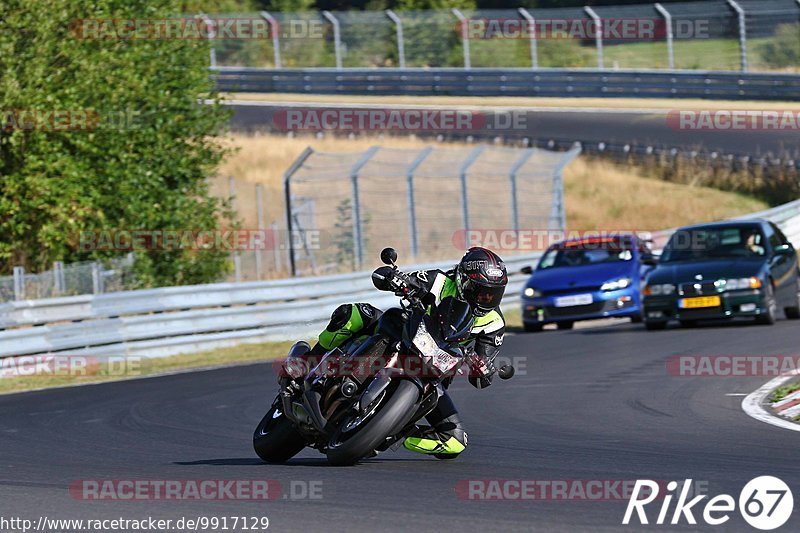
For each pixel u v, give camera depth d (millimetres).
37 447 32438
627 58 159125
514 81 152000
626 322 72375
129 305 61250
